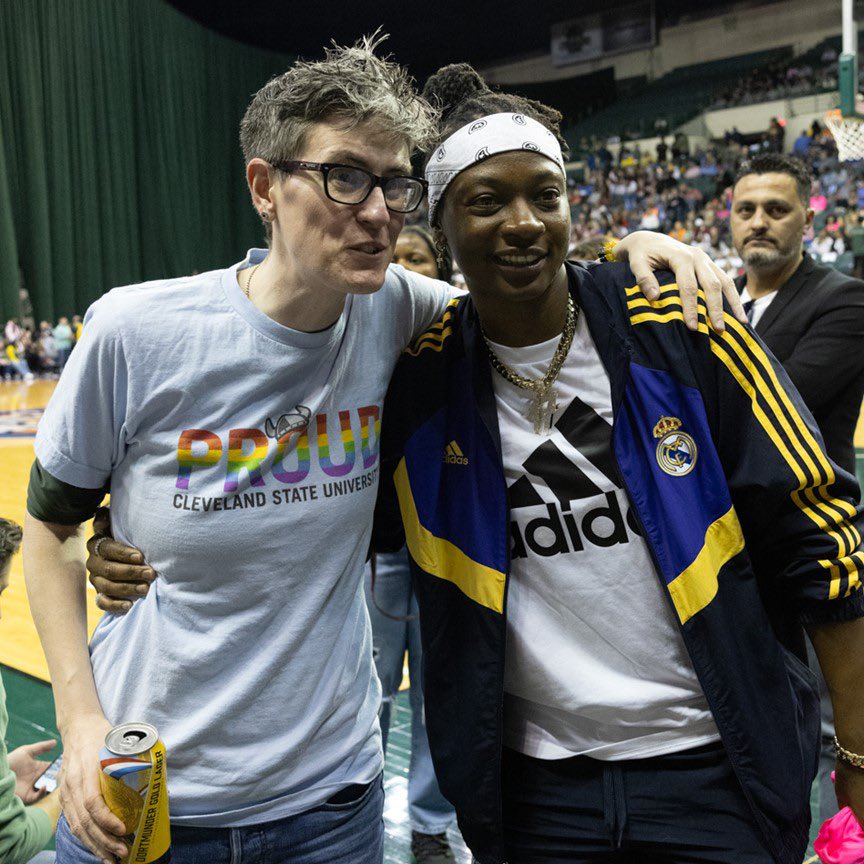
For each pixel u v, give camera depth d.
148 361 1.30
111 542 1.38
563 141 1.43
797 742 1.37
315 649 1.39
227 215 22.75
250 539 1.32
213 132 22.22
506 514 1.40
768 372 1.35
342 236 1.24
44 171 18.89
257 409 1.33
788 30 23.27
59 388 1.36
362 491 1.40
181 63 21.25
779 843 1.34
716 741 1.40
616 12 24.58
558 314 1.39
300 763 1.39
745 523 1.38
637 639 1.39
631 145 23.34
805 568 1.32
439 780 1.49
